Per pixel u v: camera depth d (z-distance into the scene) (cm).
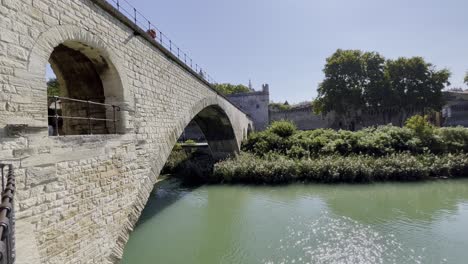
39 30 504
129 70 795
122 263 895
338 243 993
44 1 518
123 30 771
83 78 801
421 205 1384
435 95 3597
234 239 1059
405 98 3694
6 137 435
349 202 1457
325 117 4572
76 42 626
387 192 1620
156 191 1847
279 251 952
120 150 722
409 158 1969
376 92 3759
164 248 998
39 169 482
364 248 950
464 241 981
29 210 461
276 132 2916
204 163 2305
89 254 593
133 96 809
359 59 3912
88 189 597
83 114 808
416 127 2389
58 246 514
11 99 447
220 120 2336
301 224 1177
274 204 1469
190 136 4631
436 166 1925
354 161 1953
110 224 668
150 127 908
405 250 928
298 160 2133
